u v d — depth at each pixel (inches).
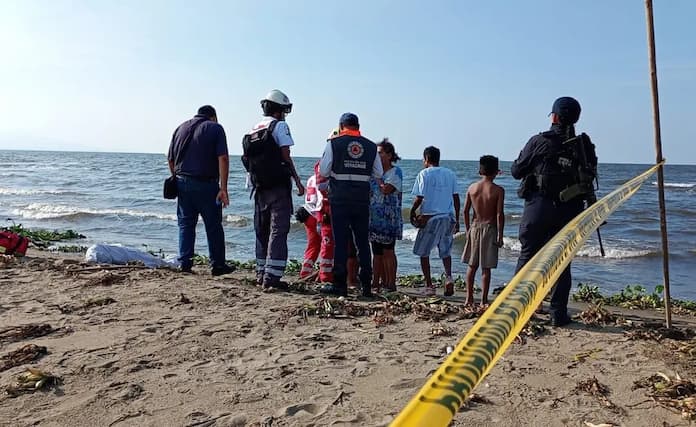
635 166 4259.4
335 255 252.1
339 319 204.4
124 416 124.7
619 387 143.8
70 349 164.6
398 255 583.5
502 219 241.0
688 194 1476.4
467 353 37.9
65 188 1486.2
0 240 329.1
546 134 202.2
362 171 249.1
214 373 149.4
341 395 137.0
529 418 126.1
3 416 123.7
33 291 235.5
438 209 289.9
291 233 718.5
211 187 276.8
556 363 161.2
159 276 268.2
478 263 245.3
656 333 188.2
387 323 200.8
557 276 59.3
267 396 136.0
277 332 186.4
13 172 2161.7
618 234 800.9
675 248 663.1
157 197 1264.8
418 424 31.2
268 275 255.1
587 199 200.8
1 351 163.5
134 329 184.7
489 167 241.4
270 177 253.0
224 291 239.8
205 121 277.0
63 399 132.3
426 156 293.0
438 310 217.2
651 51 190.9
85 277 264.2
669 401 133.9
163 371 150.1
